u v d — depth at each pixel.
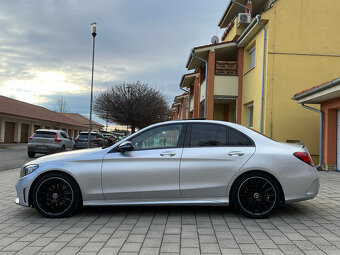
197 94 22.02
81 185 4.59
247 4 16.62
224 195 4.54
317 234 3.90
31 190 4.70
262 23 12.02
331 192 6.58
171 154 4.59
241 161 4.52
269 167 4.46
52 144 16.67
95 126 61.62
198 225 4.26
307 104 11.79
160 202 4.57
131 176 4.57
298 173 4.50
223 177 4.52
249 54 14.91
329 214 4.83
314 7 11.93
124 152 4.67
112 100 33.75
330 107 10.19
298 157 4.55
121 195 4.59
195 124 4.85
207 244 3.55
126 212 4.96
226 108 19.33
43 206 4.67
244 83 14.98
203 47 15.60
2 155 18.17
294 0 11.89
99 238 3.76
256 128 12.71
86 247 3.48
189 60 18.28
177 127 4.84
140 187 4.57
